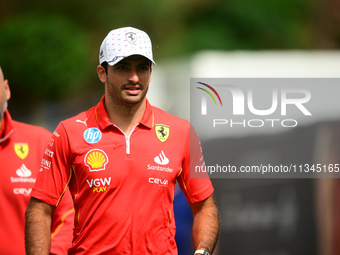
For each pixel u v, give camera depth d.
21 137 18.81
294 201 28.25
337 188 28.12
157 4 76.31
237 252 27.69
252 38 89.94
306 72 47.28
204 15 89.06
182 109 49.47
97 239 15.93
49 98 44.19
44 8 68.56
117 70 15.99
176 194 22.16
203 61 46.97
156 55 78.88
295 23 92.25
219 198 27.98
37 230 16.31
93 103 64.19
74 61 43.66
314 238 28.14
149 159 16.17
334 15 91.81
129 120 16.34
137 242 15.88
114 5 73.81
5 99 18.48
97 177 15.97
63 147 16.25
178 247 21.91
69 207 18.23
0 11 66.00
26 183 18.59
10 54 43.00
